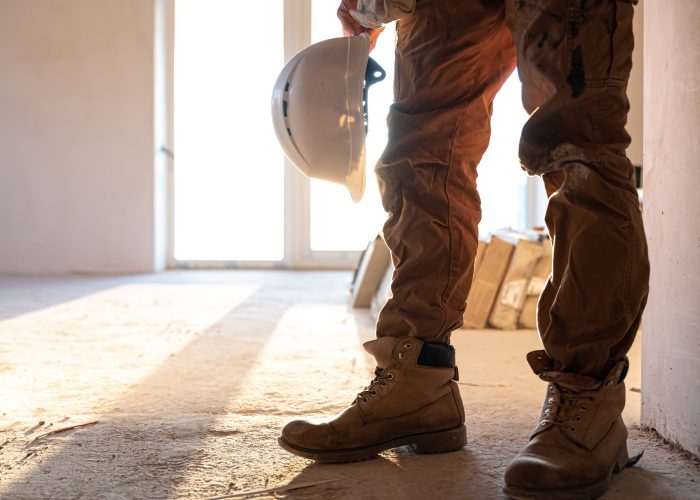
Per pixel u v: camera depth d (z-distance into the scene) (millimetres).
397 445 1246
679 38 1268
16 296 3961
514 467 1009
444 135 1245
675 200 1296
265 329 2818
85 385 1839
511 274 2879
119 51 5590
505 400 1681
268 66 5797
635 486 1096
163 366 2090
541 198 5539
